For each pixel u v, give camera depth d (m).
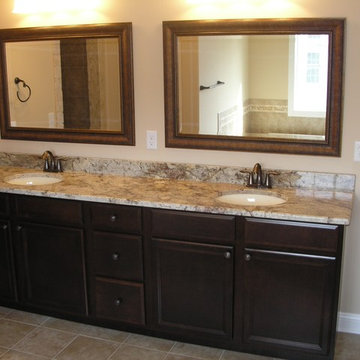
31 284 3.26
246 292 2.74
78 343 3.02
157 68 3.25
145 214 2.85
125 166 3.44
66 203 3.02
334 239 2.52
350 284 3.08
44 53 3.51
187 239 2.79
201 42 3.11
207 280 2.80
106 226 2.95
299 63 2.94
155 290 2.93
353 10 2.80
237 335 2.82
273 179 3.10
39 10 3.45
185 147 3.27
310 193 2.95
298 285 2.64
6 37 3.58
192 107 3.21
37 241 3.17
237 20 3.00
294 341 2.72
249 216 2.63
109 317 3.09
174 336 2.99
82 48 3.40
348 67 2.87
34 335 3.11
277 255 2.63
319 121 2.96
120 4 3.26
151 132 3.35
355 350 2.92
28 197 3.12
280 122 3.04
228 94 3.11
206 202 2.78
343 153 2.96
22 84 3.64
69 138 3.56
